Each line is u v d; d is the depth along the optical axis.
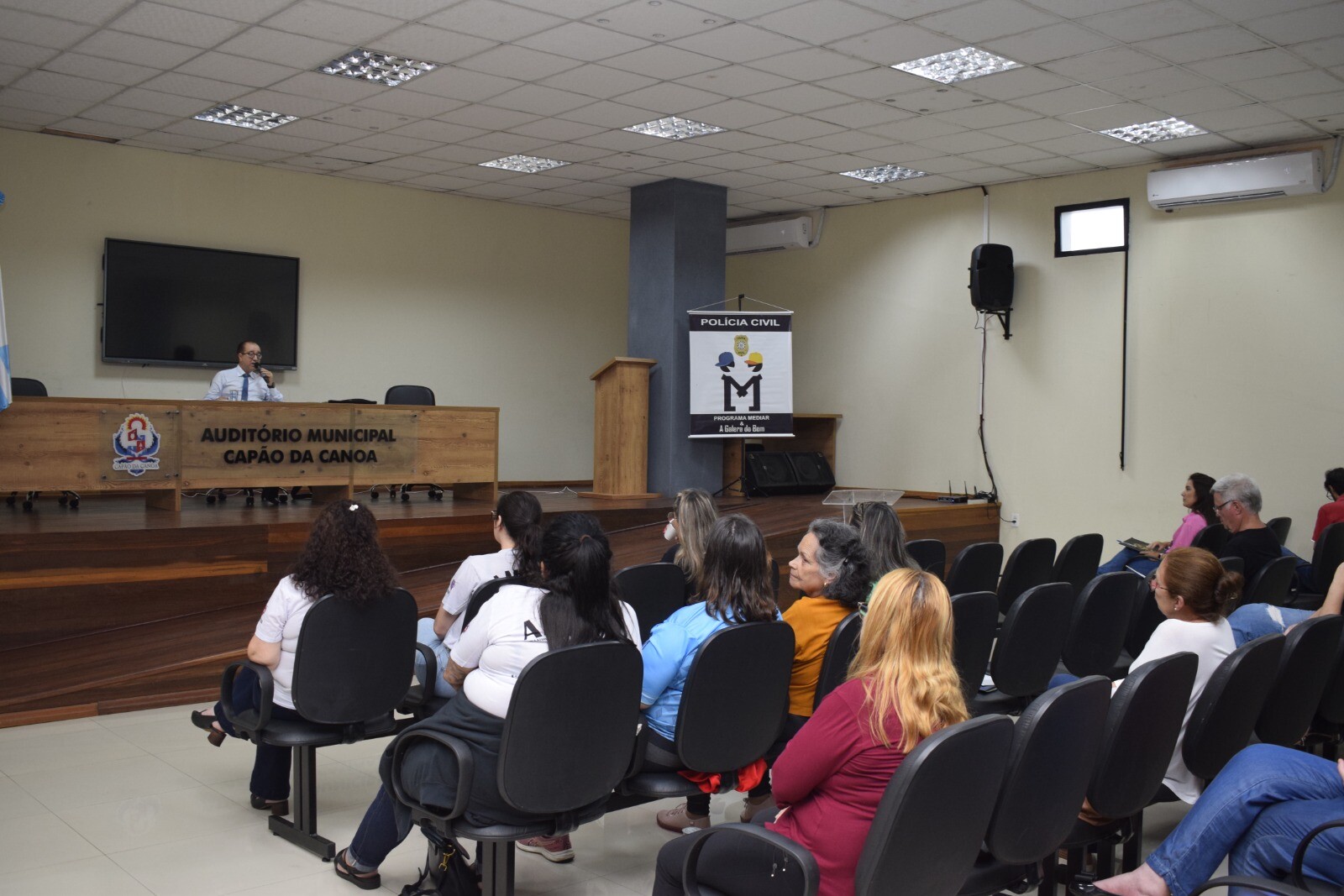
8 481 6.05
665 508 8.55
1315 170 7.66
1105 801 2.57
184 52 6.54
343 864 3.23
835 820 2.18
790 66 6.56
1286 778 2.57
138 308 8.99
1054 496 9.36
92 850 3.46
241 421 6.85
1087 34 5.87
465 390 11.06
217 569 6.15
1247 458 8.21
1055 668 4.24
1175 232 8.59
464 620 3.75
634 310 10.04
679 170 9.38
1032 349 9.49
